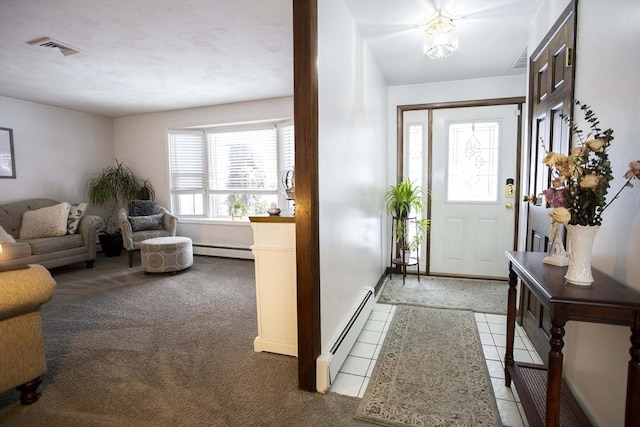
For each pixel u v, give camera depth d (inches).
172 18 93.5
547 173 85.5
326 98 74.8
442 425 60.8
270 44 112.5
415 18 94.3
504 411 64.4
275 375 77.5
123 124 222.8
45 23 94.3
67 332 100.8
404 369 79.2
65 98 176.7
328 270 78.0
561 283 48.1
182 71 137.9
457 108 149.9
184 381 75.4
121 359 85.2
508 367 70.7
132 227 187.5
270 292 86.6
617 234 52.7
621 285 47.2
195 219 211.0
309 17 64.6
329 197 78.1
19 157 178.5
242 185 202.8
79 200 207.3
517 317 104.4
